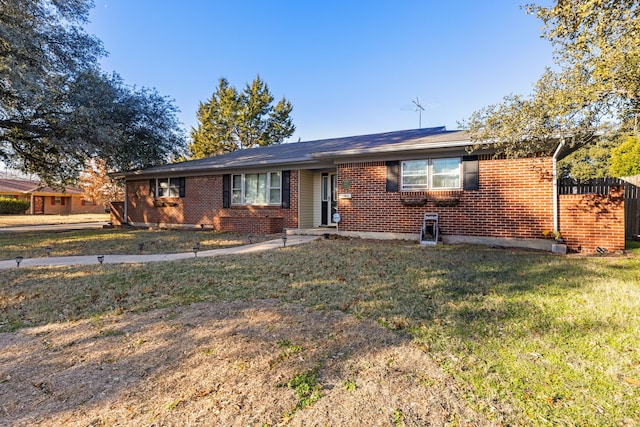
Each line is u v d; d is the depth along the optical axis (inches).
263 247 339.3
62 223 788.6
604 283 186.1
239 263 253.4
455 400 85.1
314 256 278.4
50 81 459.2
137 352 114.6
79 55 521.7
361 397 87.0
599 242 299.0
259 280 203.5
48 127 492.7
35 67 444.1
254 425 77.2
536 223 321.7
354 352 111.2
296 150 546.0
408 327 130.5
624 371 96.7
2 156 586.6
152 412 82.7
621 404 82.3
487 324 132.0
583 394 86.4
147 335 128.1
